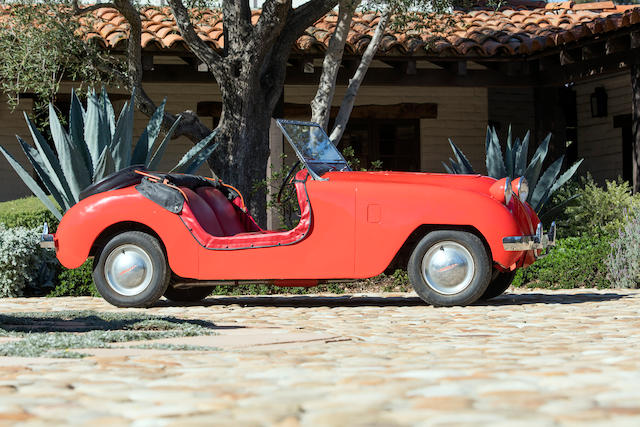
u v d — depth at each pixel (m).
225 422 2.31
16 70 10.86
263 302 8.05
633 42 12.16
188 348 4.26
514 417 2.29
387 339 4.82
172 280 7.57
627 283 9.18
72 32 10.99
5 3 10.97
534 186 11.23
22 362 3.66
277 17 10.51
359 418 2.33
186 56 13.05
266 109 11.22
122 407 2.59
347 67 13.82
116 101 15.02
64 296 9.23
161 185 7.38
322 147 7.75
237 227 8.06
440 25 14.20
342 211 7.02
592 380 2.92
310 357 3.87
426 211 6.91
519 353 3.92
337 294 9.07
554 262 9.36
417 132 16.31
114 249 7.39
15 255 9.08
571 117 17.03
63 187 9.81
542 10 16.81
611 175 16.17
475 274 6.91
